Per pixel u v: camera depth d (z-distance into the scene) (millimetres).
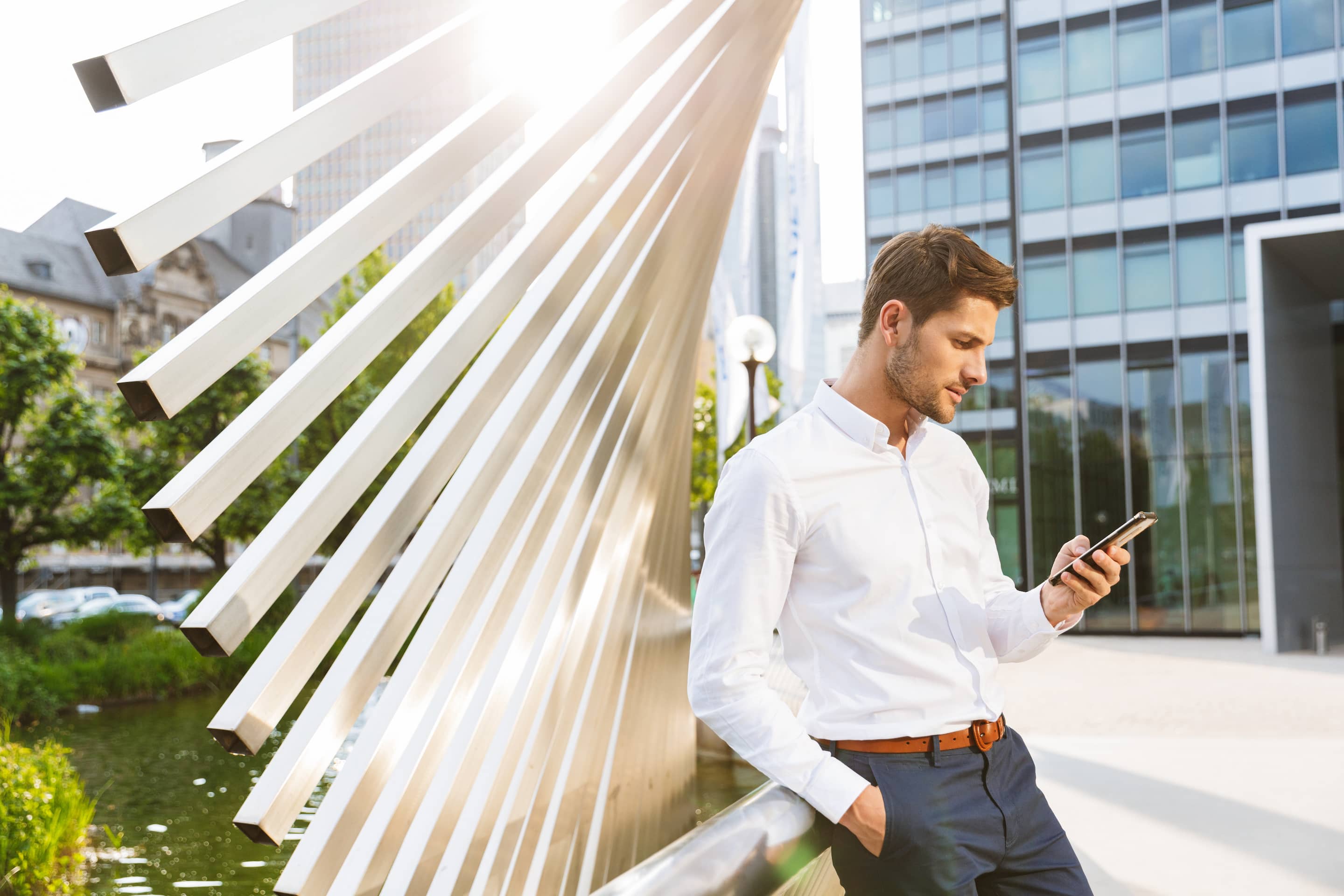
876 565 1443
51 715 13648
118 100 859
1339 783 5781
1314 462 16922
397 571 1441
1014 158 22016
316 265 1100
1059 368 21344
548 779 2461
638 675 3590
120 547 51719
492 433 1744
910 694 1425
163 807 8156
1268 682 11680
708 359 34844
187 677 16203
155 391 910
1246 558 19609
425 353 1400
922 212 24219
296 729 1191
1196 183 20562
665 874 1040
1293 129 19828
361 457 1231
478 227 1436
